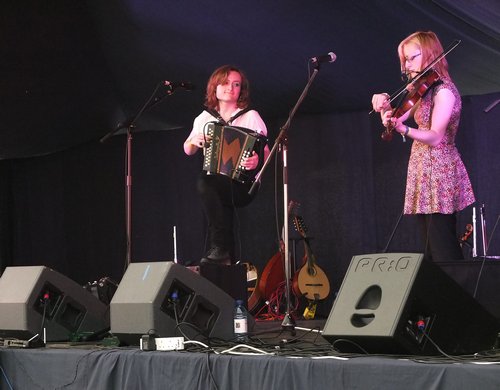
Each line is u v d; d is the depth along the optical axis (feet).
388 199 30.32
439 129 15.21
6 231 36.45
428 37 16.01
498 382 8.89
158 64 27.96
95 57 27.68
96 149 35.09
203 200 18.65
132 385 12.26
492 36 22.90
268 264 28.37
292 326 15.93
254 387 10.85
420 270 10.61
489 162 28.22
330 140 31.09
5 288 16.03
